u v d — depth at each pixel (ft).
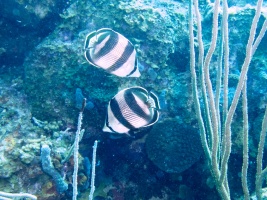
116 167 3.51
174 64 3.73
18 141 2.76
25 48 3.79
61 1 3.48
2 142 2.70
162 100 3.26
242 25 3.60
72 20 3.42
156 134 3.29
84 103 1.84
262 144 2.18
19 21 3.45
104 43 1.82
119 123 1.74
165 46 3.32
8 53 3.76
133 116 1.74
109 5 3.35
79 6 3.45
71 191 2.80
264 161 3.05
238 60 3.59
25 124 3.05
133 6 3.35
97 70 3.08
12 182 2.50
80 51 3.21
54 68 3.22
